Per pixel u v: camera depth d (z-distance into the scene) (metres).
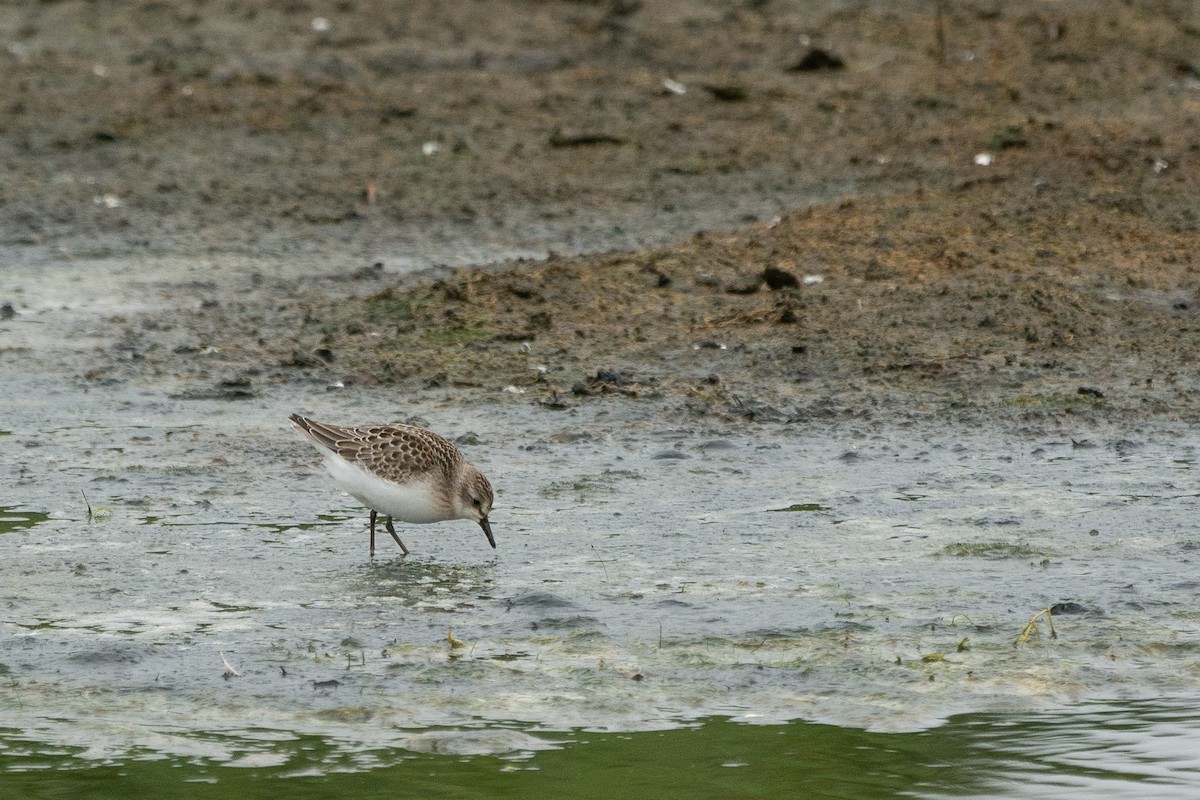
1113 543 11.25
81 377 16.23
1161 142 23.92
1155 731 8.48
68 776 8.01
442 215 23.45
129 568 10.85
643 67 31.72
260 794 7.82
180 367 16.53
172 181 25.52
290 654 9.41
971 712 8.73
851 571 10.77
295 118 28.91
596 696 8.90
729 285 18.27
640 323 17.34
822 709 8.77
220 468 13.29
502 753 8.27
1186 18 33.00
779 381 15.61
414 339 17.09
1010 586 10.45
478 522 11.32
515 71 31.75
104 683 9.04
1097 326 16.72
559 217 23.09
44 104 29.61
